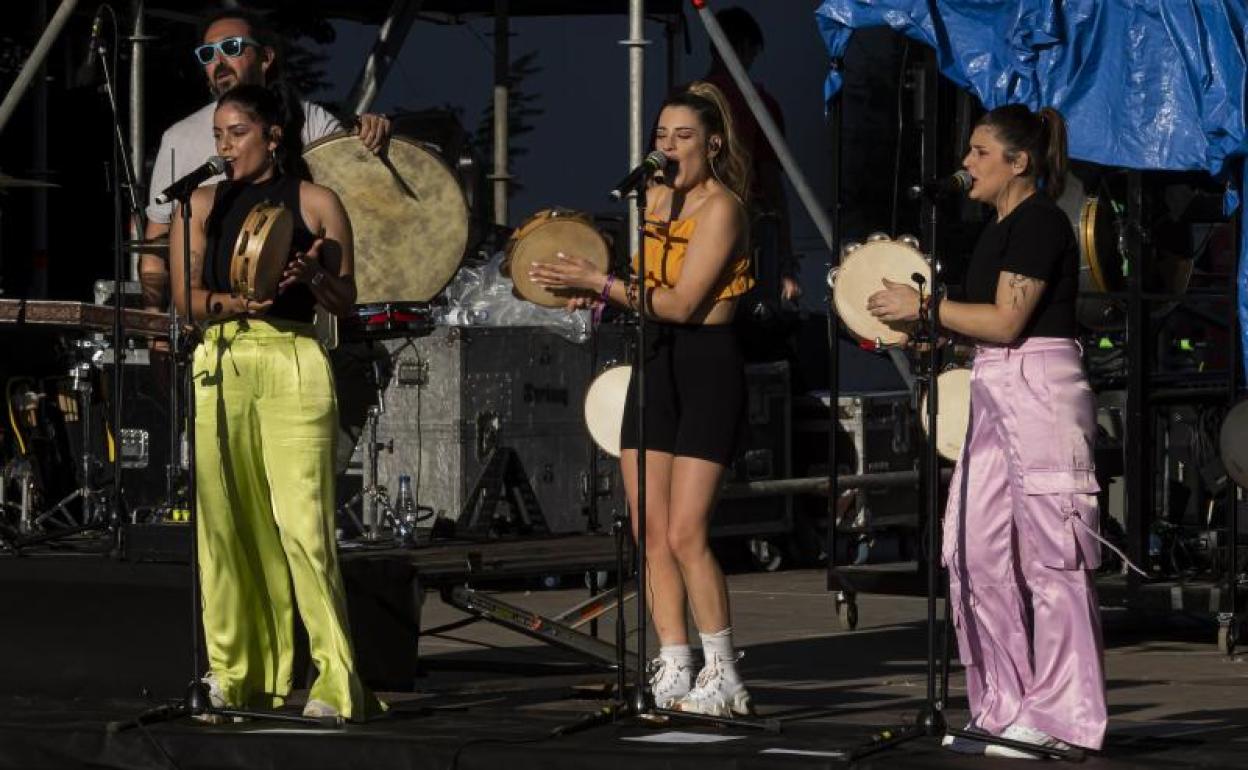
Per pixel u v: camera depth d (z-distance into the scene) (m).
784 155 22.02
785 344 24.41
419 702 14.23
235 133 13.12
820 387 25.86
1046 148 11.98
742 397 13.25
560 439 22.00
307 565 12.90
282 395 12.91
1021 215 11.82
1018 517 11.75
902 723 13.27
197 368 13.03
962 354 18.16
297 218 13.05
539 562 15.16
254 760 12.30
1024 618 11.95
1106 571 18.97
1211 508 19.56
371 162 15.81
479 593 14.82
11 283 26.02
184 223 12.70
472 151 21.45
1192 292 17.86
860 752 11.38
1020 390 11.76
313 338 13.10
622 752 11.59
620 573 13.46
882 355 22.83
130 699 14.11
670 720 12.64
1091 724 11.45
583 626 18.48
